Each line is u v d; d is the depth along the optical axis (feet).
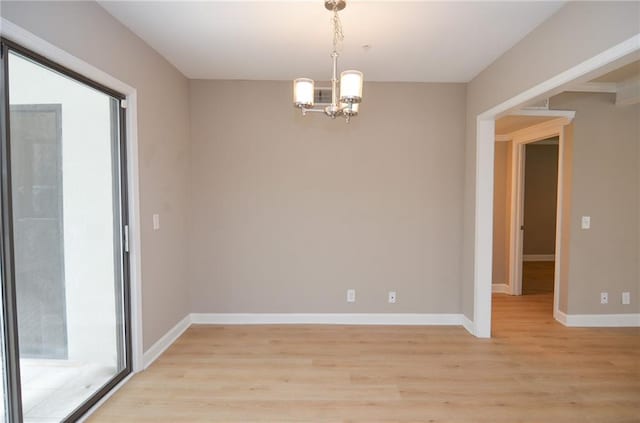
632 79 11.49
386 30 8.37
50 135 6.48
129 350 8.85
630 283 12.37
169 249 10.67
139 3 7.22
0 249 5.47
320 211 12.28
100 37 7.33
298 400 7.82
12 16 5.36
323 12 7.61
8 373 5.60
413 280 12.44
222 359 9.75
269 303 12.46
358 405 7.65
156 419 7.15
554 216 24.62
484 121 11.05
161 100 10.02
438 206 12.30
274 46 9.34
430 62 10.31
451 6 7.28
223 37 8.82
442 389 8.27
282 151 12.15
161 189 10.09
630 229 12.28
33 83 6.06
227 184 12.19
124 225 8.56
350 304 12.48
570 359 9.82
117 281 8.57
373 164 12.21
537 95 8.22
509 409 7.52
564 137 12.62
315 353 10.14
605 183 12.23
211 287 12.39
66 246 6.94
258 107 12.06
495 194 16.79
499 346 10.66
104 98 7.93
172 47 9.42
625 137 12.16
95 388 7.79
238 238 12.30
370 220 12.31
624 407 7.59
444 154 12.23
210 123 12.07
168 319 10.66
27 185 6.01
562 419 7.19
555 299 13.12
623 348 10.54
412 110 12.13
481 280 11.24
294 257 12.36
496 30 8.30
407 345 10.71
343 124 12.12
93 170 7.65
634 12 5.57
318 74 11.42
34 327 6.24
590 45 6.48
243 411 7.43
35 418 6.31
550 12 7.45
